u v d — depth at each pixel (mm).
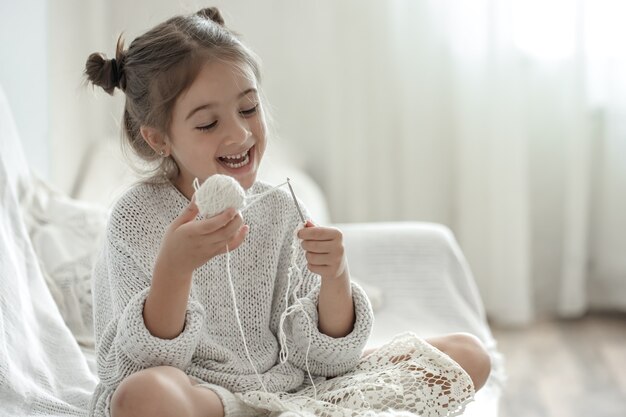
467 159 3025
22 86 2094
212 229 1108
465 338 1344
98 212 1847
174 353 1170
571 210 3033
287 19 3088
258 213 1412
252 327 1378
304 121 3145
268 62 3102
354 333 1309
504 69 2951
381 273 2018
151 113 1334
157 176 1391
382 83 3027
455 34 3000
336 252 1230
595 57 3006
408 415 1126
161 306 1161
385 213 3082
